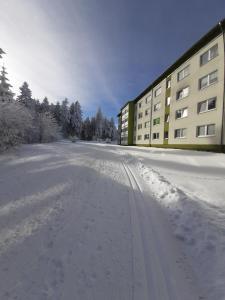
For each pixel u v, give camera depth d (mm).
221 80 16844
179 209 4406
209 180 7336
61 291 2197
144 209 4551
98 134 98125
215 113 17422
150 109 34219
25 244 3012
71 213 4145
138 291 2254
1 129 15094
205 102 19109
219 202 4996
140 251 2971
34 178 6828
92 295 2168
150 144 33781
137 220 3979
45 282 2311
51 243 3057
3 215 3967
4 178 6848
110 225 3713
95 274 2475
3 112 15383
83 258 2748
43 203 4621
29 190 5547
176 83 24578
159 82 30344
